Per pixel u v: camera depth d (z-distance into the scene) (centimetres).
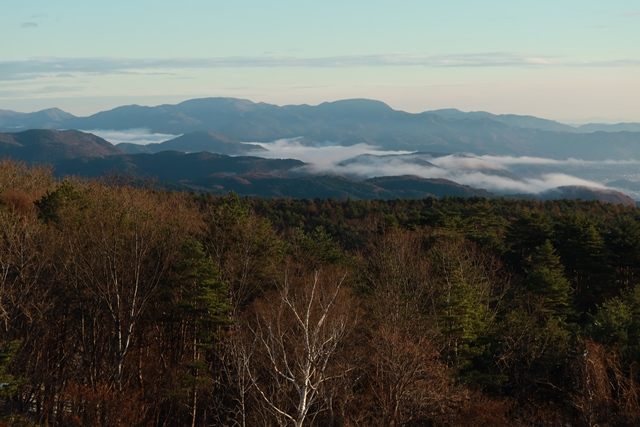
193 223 4784
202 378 3266
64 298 3641
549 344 3353
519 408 3081
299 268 4350
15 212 4162
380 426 2728
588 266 5031
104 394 2939
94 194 4931
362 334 3275
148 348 3919
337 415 2680
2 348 2839
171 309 3753
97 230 3631
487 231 6300
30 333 3244
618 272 5362
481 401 2986
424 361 2889
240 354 2119
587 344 3045
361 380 3083
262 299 3831
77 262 3512
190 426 3716
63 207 4150
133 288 3550
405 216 7406
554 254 5228
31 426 2848
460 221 5912
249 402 2766
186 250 3650
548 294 4238
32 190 5531
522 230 5628
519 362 3316
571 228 5250
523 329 3419
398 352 2822
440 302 3631
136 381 3697
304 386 1623
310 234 5878
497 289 4775
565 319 4194
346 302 3438
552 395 3222
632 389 2825
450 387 2959
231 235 4281
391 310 3491
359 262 5109
